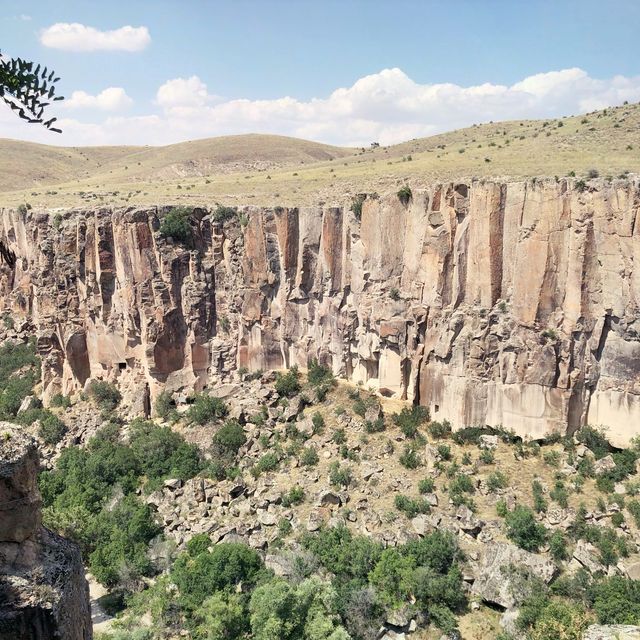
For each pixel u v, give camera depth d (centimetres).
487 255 5762
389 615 4134
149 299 7519
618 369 5334
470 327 5934
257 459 6256
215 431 6744
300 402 6831
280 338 7469
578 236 5328
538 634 3694
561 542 4491
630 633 2647
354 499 5381
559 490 5019
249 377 7500
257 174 11244
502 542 4584
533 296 5559
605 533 4519
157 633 4284
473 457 5634
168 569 4997
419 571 4303
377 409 6412
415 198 6228
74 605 1905
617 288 5212
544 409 5634
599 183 5238
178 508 5784
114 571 5078
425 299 6222
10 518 1836
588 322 5409
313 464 5947
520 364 5703
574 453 5372
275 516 5325
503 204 5703
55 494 6234
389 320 6456
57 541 2011
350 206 6812
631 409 5300
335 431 6325
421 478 5478
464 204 5919
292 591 3953
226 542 4928
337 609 4091
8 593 1755
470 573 4403
